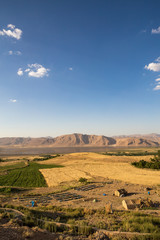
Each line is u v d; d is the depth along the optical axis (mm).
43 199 37750
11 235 9258
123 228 12734
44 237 9625
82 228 11438
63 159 147750
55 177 71562
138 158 136625
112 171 83188
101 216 17906
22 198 38750
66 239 9438
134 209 26234
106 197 38688
